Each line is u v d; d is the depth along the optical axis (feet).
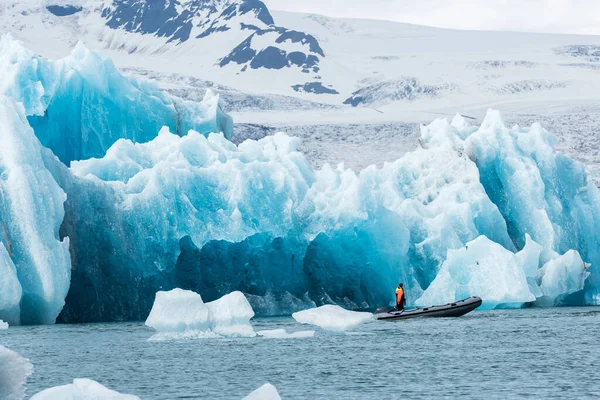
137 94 409.49
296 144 419.95
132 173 348.59
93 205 322.75
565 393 153.07
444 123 451.12
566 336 245.24
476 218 397.39
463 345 225.35
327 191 380.78
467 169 411.34
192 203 339.98
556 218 405.18
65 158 379.35
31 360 199.93
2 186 291.38
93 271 318.65
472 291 350.02
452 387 160.97
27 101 357.82
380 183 422.82
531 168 408.46
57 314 293.43
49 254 289.33
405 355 206.08
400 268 373.61
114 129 393.50
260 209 347.77
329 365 190.08
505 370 180.96
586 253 410.31
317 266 372.79
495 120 426.10
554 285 372.79
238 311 238.07
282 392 157.79
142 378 173.47
